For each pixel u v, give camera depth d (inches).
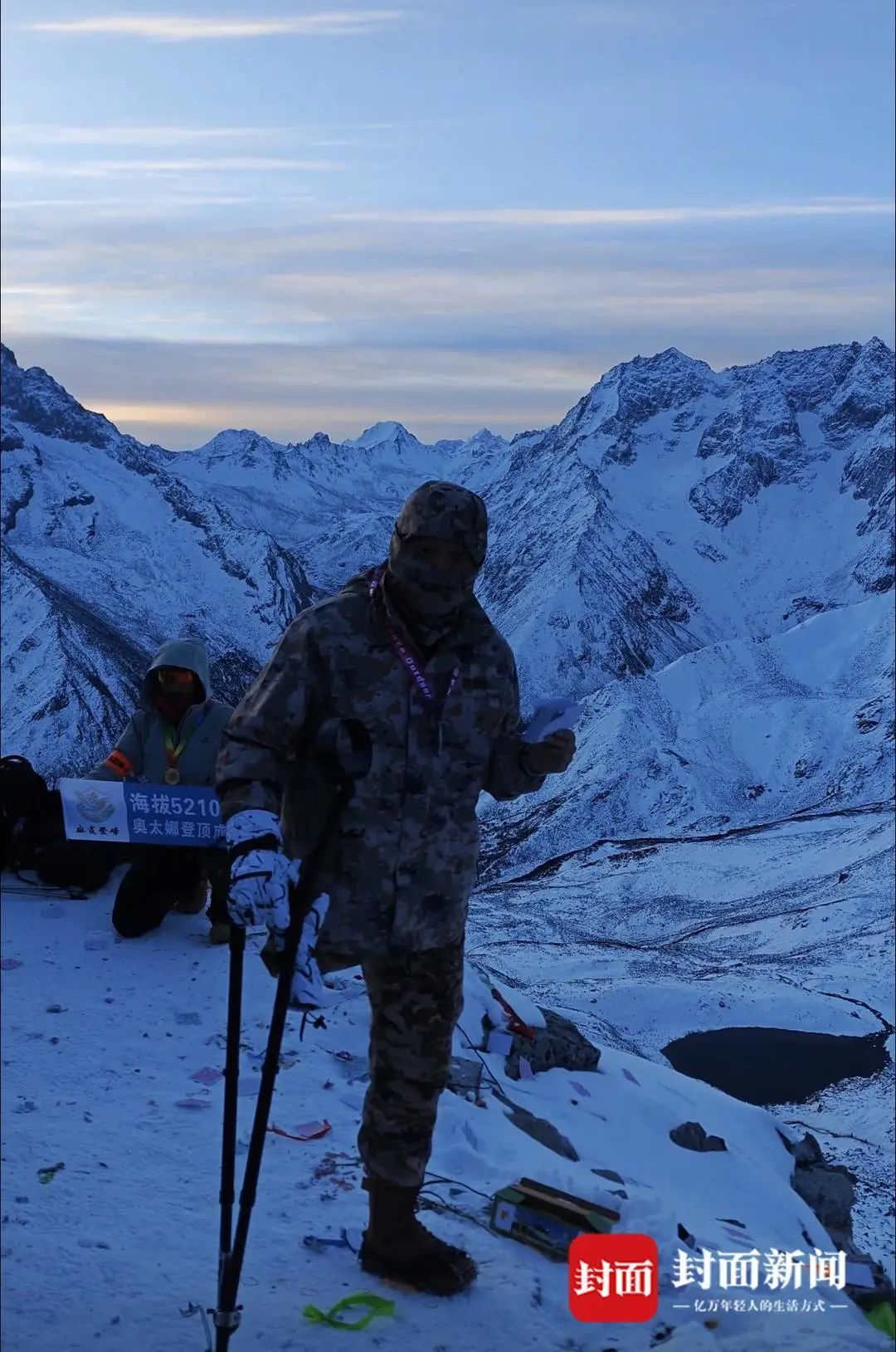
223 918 256.8
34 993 228.2
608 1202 167.0
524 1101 230.1
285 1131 178.4
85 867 286.8
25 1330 124.6
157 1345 123.0
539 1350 127.6
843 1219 261.4
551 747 125.9
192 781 251.4
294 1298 132.8
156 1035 212.4
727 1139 265.4
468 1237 149.5
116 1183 159.8
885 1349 139.6
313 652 121.0
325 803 123.1
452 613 125.0
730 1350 134.1
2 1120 176.4
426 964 127.6
